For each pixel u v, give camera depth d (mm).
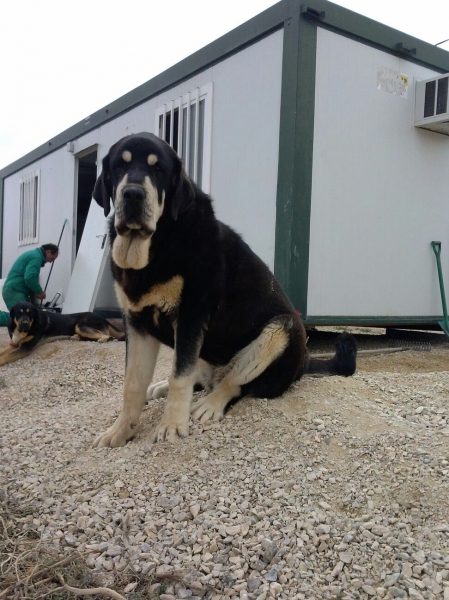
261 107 4062
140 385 2102
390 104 4438
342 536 1395
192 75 4785
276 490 1603
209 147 4559
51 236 7477
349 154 4156
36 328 4570
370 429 1948
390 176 4488
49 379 3559
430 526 1412
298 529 1423
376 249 4426
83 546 1412
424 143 4750
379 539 1372
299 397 2256
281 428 1957
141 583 1273
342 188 4125
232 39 4293
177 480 1692
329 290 4105
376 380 2627
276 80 3936
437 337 5406
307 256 3922
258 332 2244
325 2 3850
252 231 4148
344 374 2711
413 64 4582
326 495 1579
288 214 3826
